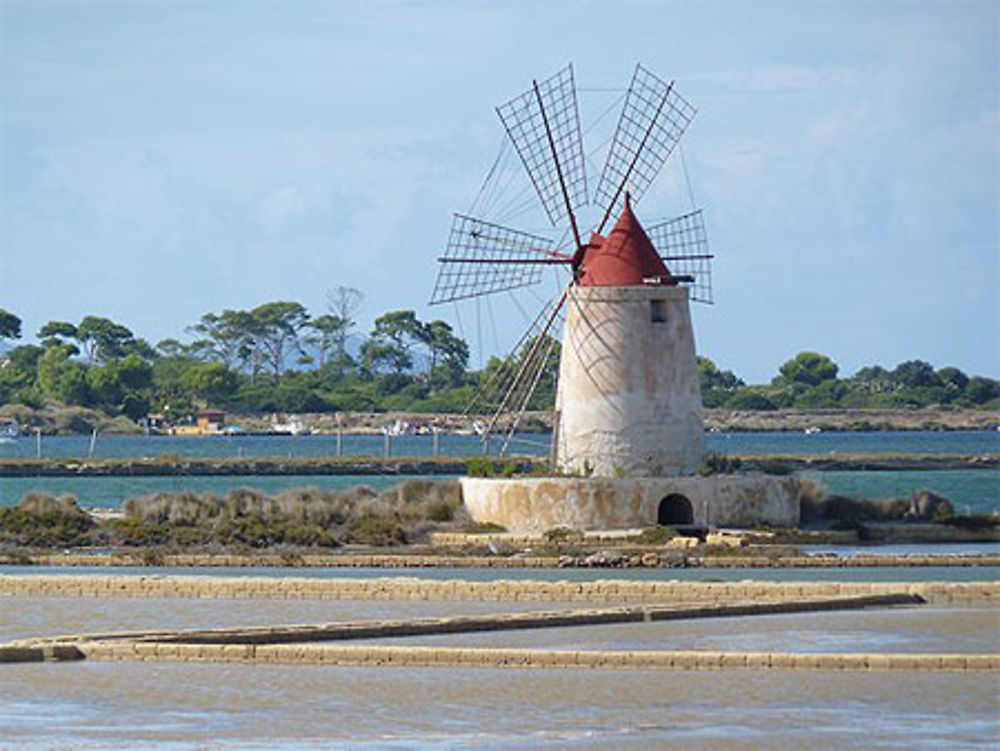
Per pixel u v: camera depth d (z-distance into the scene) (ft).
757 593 444.96
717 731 294.66
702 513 609.83
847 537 614.34
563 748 284.61
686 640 378.94
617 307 634.84
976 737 291.17
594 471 629.92
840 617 414.00
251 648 353.72
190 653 354.33
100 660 353.51
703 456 641.40
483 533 609.83
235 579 455.63
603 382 632.79
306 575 510.99
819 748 284.61
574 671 342.03
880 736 291.99
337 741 288.71
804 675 339.16
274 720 302.25
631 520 606.14
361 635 379.14
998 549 595.47
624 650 361.10
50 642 360.07
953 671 342.85
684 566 536.83
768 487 620.08
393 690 324.60
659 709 310.24
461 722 301.02
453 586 447.83
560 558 543.80
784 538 603.26
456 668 345.31
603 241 653.30
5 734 293.02
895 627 398.01
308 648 353.51
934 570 527.40
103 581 457.68
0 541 597.52
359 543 597.93
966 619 410.52
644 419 631.15
